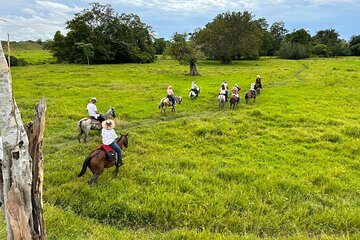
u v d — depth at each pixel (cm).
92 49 8188
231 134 1933
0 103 475
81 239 804
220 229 960
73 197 1094
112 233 887
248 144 1752
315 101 2977
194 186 1195
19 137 491
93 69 6094
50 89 3472
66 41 8362
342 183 1262
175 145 1728
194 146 1727
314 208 1056
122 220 999
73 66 7050
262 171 1352
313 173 1352
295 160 1527
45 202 1059
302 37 12300
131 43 8944
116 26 8925
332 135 1881
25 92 3222
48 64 7844
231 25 8412
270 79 4622
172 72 5672
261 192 1171
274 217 997
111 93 3281
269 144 1777
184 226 966
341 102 2958
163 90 3566
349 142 1778
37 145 524
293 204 1081
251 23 8775
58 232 843
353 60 8862
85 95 3159
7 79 477
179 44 5284
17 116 491
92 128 1841
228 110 2706
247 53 8956
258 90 3366
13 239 513
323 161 1523
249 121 2242
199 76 5088
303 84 4019
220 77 4953
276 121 2272
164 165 1414
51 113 2403
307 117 2325
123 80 4344
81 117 2359
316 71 5641
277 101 3005
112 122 1266
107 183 1201
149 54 9175
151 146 1689
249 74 5309
